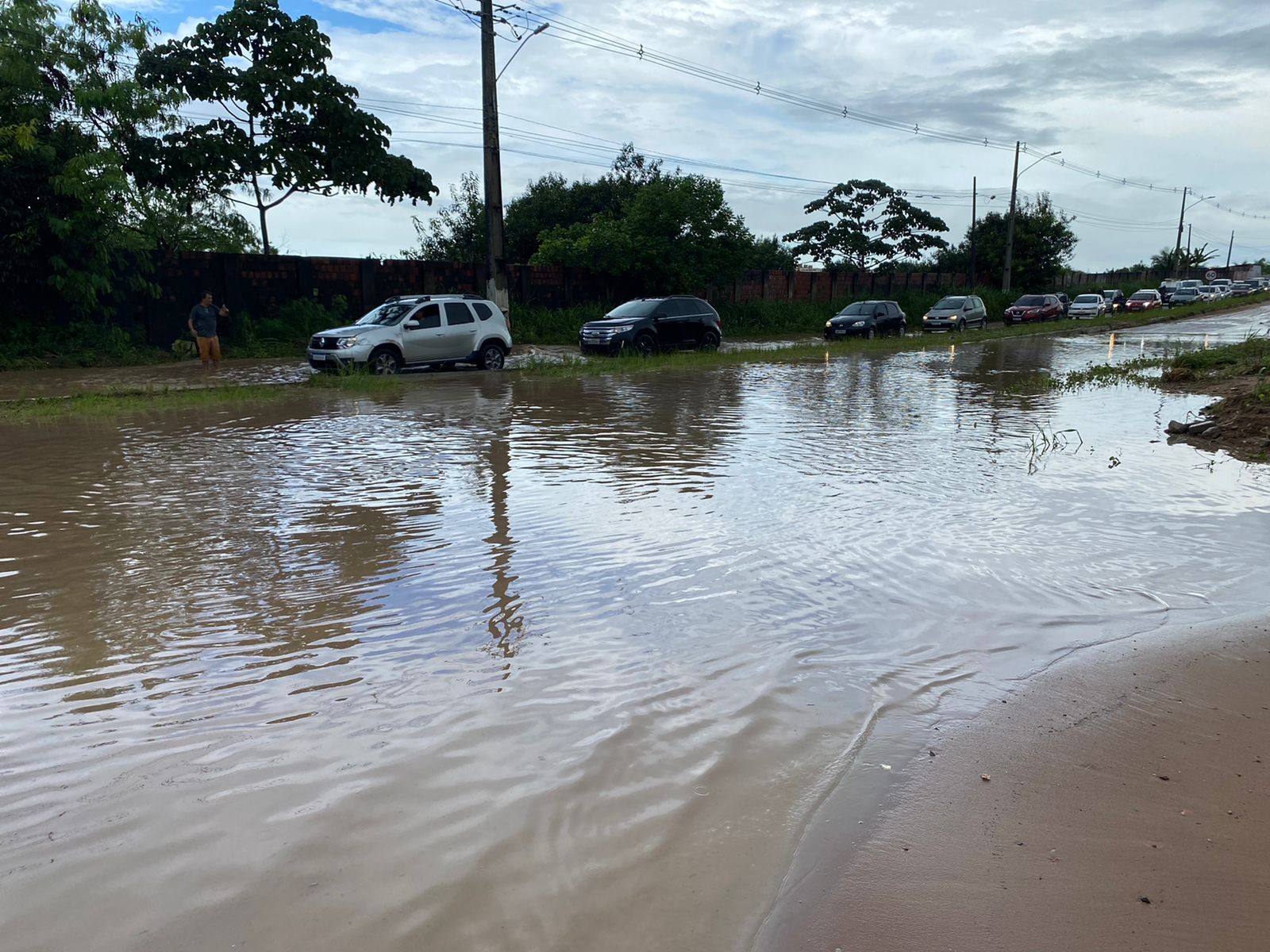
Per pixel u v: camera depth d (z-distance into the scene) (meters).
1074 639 4.74
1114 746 3.61
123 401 13.66
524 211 41.31
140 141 22.89
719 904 2.62
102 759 3.38
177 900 2.58
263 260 24.61
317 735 3.58
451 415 12.65
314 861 2.77
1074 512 7.30
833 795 3.21
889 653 4.52
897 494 7.89
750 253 36.00
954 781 3.33
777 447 10.23
